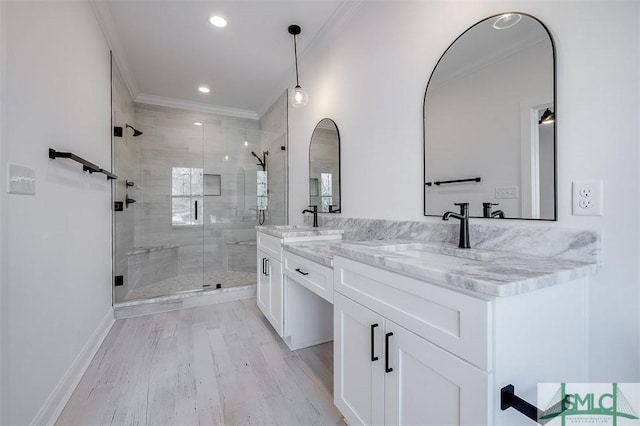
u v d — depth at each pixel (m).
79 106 1.76
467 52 1.29
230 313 2.64
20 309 1.08
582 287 0.89
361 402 1.11
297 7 2.09
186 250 3.81
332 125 2.35
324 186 2.48
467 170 1.29
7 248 1.01
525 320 0.72
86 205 1.85
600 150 0.89
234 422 1.30
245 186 4.07
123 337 2.14
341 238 2.13
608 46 0.88
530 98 1.06
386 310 0.97
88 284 1.87
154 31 2.37
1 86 0.98
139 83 3.34
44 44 1.32
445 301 0.76
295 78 3.01
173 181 3.75
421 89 1.53
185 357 1.86
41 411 1.22
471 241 1.26
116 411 1.36
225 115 4.26
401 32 1.66
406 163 1.63
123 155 2.95
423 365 0.83
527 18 1.07
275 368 1.74
